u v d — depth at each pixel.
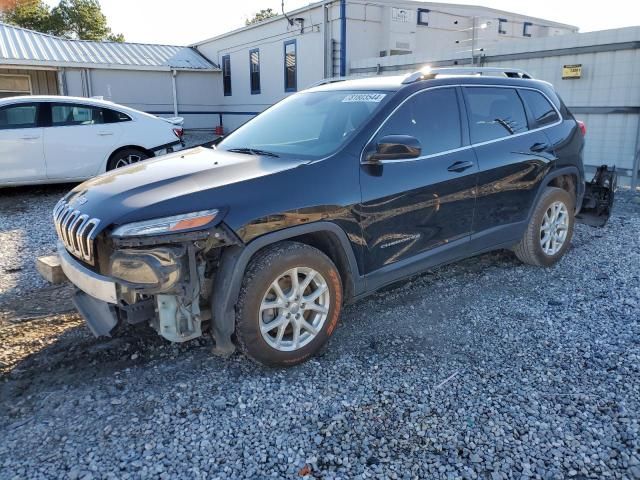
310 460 2.59
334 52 15.57
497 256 5.60
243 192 3.15
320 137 3.89
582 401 3.05
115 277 2.97
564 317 4.14
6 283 4.93
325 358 3.53
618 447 2.67
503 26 17.78
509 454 2.63
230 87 22.36
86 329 3.92
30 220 7.34
